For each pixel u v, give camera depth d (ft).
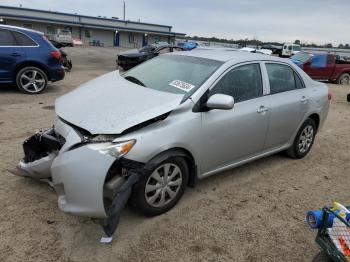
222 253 10.41
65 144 10.32
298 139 17.54
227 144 13.29
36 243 10.22
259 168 16.72
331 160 18.71
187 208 12.58
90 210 9.82
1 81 29.40
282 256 10.53
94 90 12.97
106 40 205.26
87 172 9.71
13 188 13.05
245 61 14.33
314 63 55.11
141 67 15.51
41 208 11.90
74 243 10.33
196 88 12.43
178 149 11.61
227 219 12.12
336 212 8.14
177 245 10.57
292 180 15.74
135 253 10.11
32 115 23.21
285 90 16.17
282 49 132.05
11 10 178.81
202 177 13.08
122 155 9.95
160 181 11.45
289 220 12.42
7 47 28.99
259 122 14.42
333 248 8.11
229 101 11.57
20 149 16.71
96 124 10.46
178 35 226.58
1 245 10.04
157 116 10.86
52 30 188.75
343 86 55.42
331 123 27.25
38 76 30.86
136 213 12.00
